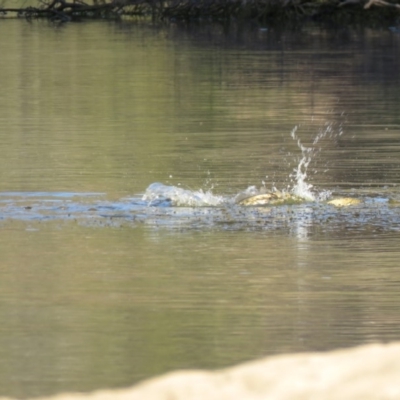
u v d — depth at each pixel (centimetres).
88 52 9588
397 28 12506
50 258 2911
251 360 2134
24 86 7269
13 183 3841
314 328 2333
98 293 2606
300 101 6494
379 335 2283
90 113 6003
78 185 3828
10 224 3259
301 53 9588
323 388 1572
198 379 1645
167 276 2748
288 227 3253
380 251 2973
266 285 2667
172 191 3622
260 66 8550
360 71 8150
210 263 2862
